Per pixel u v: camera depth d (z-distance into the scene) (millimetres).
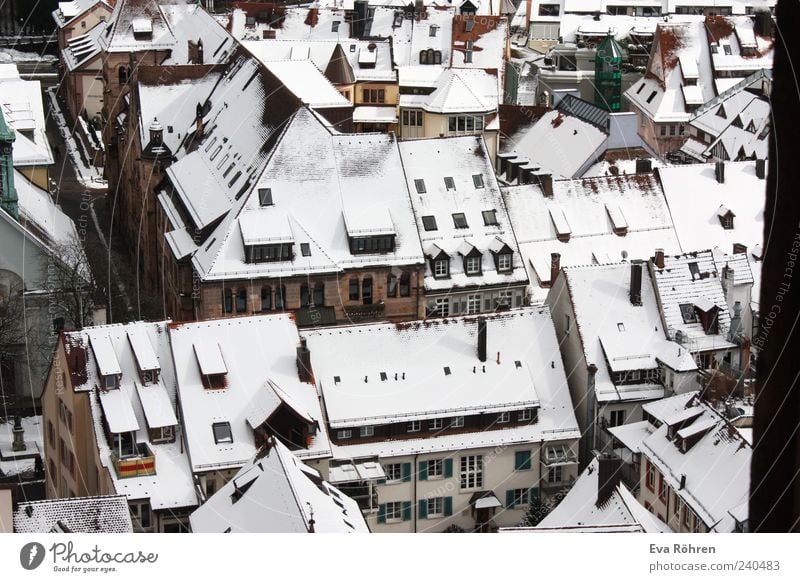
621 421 115500
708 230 149750
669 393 114375
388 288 135000
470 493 110750
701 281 120125
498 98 194750
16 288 130500
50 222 144875
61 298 130750
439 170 144000
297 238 132250
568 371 118625
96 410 101938
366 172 137250
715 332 117938
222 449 100938
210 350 105188
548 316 117062
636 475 102500
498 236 141375
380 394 109562
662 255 120562
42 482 118375
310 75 177875
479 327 114125
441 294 137375
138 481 99500
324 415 107625
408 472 109188
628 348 116125
